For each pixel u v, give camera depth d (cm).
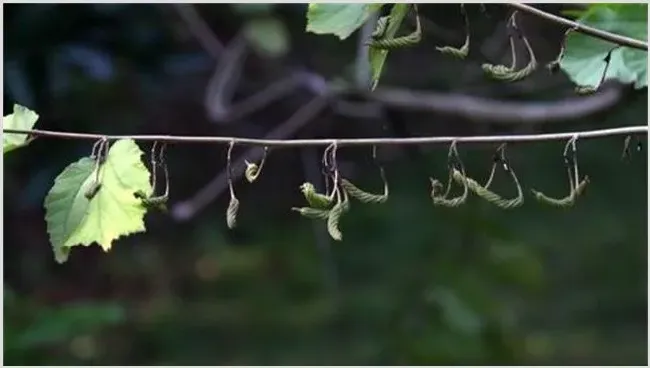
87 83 438
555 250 553
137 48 455
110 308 332
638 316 532
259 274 537
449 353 412
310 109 476
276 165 544
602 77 180
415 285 454
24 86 416
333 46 489
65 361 438
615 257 566
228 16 496
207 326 497
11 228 490
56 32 426
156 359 479
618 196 591
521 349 453
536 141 165
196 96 484
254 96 469
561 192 553
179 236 548
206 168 498
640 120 417
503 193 527
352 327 468
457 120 460
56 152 449
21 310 360
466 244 455
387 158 485
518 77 168
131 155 165
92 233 166
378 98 415
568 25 171
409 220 492
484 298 428
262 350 480
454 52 170
